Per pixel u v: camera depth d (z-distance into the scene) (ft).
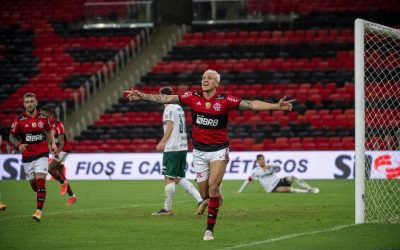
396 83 221.05
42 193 123.24
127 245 94.68
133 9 380.37
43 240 100.22
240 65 345.72
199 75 343.46
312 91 321.52
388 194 157.99
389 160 171.73
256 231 108.27
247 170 250.16
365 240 96.32
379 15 364.99
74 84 344.49
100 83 339.36
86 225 117.60
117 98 335.88
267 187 193.26
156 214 133.49
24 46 374.22
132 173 259.60
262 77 335.47
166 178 133.28
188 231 108.99
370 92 220.64
